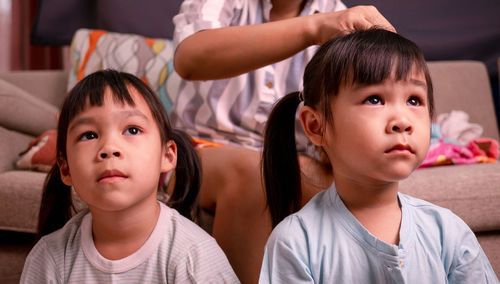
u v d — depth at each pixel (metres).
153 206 0.81
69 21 2.21
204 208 1.05
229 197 0.95
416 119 0.67
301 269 0.70
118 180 0.73
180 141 0.96
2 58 2.88
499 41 2.02
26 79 1.95
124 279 0.78
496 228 1.09
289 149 0.91
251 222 0.93
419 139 0.66
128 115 0.77
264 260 0.75
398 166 0.65
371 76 0.67
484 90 1.85
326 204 0.77
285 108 0.90
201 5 1.11
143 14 2.12
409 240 0.71
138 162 0.75
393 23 2.03
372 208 0.73
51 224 0.93
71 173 0.77
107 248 0.80
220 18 1.12
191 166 0.96
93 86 0.80
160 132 0.82
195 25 1.06
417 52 0.71
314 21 0.85
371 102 0.68
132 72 1.74
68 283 0.79
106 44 1.83
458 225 0.76
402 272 0.68
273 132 0.91
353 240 0.71
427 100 0.71
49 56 2.83
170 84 1.70
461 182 1.07
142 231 0.80
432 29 2.04
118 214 0.77
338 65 0.71
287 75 1.19
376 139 0.66
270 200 0.91
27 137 1.55
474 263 0.74
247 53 0.90
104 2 2.13
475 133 1.71
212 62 0.95
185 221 0.84
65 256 0.82
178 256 0.78
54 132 1.43
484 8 2.04
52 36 2.21
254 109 1.19
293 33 0.86
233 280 0.80
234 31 0.92
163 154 0.85
